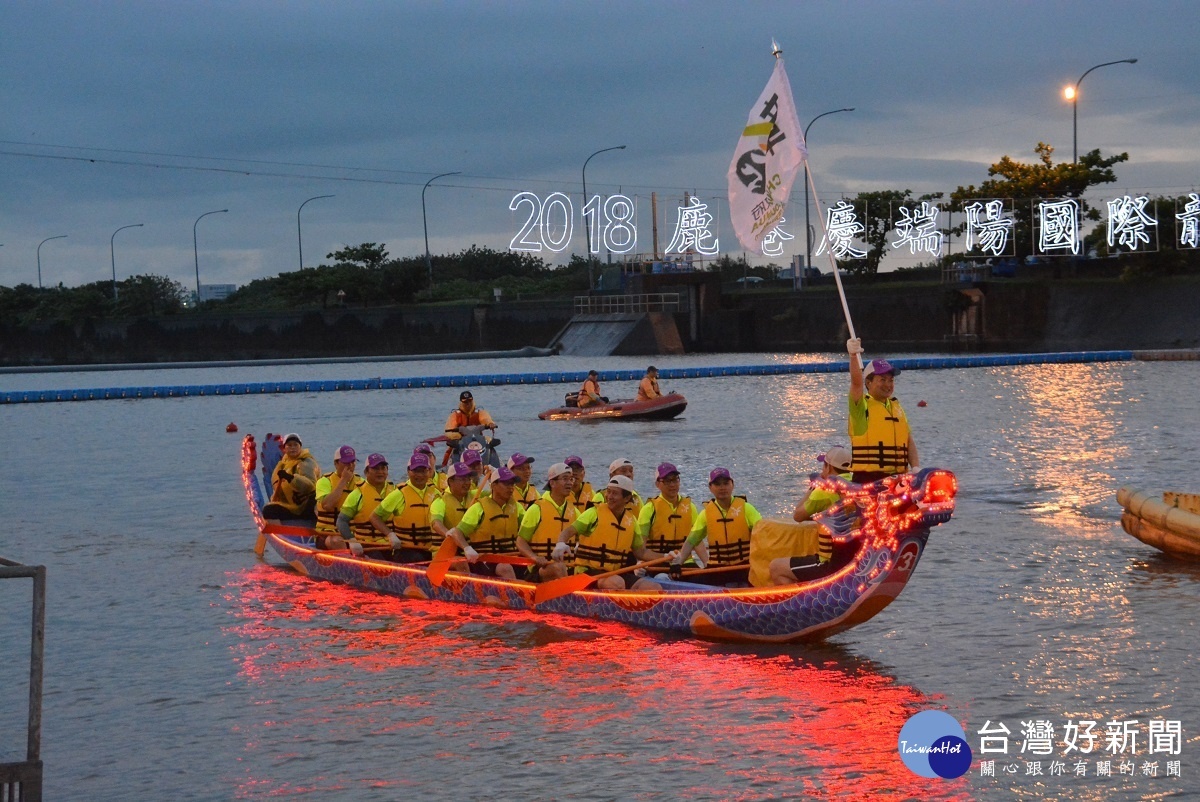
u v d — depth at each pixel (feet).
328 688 38.27
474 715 35.42
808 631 40.55
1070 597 46.62
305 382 185.37
